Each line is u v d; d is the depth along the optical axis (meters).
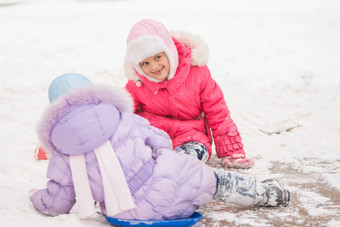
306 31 9.92
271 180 2.75
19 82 6.65
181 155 2.45
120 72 6.86
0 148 4.05
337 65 7.05
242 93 5.92
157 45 3.08
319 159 3.73
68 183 2.33
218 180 2.57
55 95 2.41
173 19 12.59
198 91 3.52
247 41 9.14
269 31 10.12
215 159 3.84
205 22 11.80
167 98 3.50
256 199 2.63
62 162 2.32
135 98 3.62
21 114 5.23
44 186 3.09
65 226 2.27
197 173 2.40
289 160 3.72
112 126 2.29
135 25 3.16
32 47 9.42
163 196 2.29
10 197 2.75
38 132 2.30
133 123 2.39
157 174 2.30
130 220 2.29
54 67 7.57
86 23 12.71
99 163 2.26
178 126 3.56
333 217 2.57
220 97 3.59
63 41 10.08
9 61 8.11
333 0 14.88
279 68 7.03
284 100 5.58
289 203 2.79
